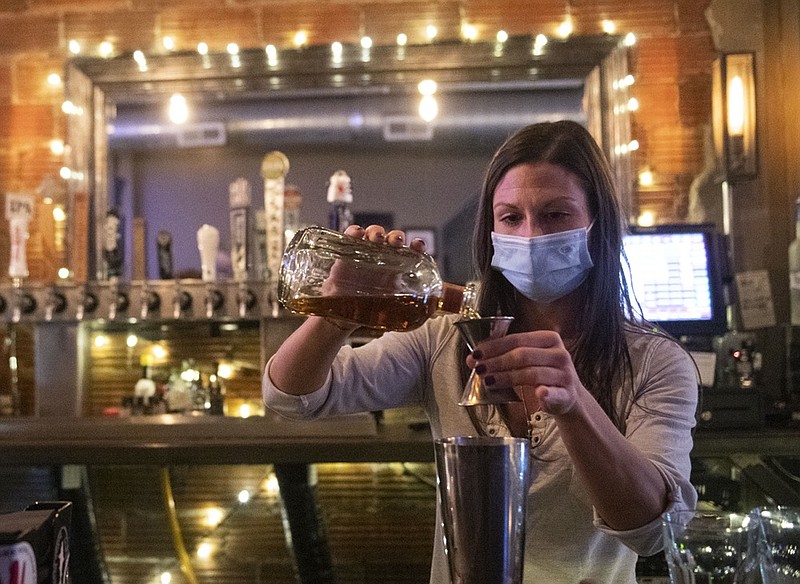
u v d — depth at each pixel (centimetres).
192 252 422
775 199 308
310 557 247
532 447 120
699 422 239
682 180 317
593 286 123
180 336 329
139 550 252
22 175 335
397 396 136
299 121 402
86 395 325
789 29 308
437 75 329
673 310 270
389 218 421
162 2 334
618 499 96
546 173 118
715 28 318
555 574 120
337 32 329
